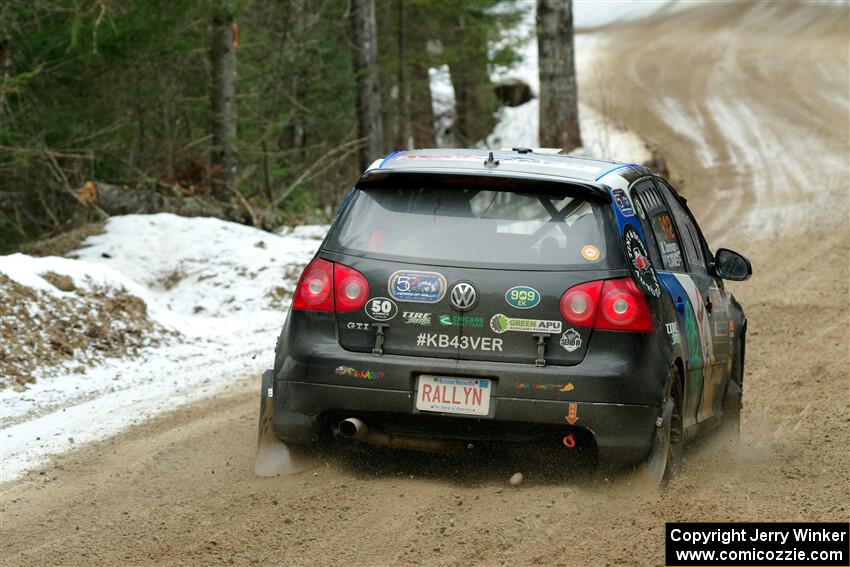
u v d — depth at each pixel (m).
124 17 49.59
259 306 43.88
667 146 113.62
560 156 20.11
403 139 102.31
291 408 17.83
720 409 23.50
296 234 61.56
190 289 45.56
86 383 29.69
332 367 17.53
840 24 192.62
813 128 118.31
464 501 17.27
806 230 66.75
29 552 15.48
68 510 17.62
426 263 17.56
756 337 37.69
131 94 56.22
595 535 15.77
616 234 17.70
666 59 171.88
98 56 49.91
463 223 17.83
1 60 47.91
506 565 14.55
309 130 91.44
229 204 62.72
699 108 133.62
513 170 18.12
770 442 23.67
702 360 20.73
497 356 17.28
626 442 17.14
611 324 17.19
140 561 14.95
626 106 135.38
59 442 22.92
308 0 83.06
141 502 17.91
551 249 17.52
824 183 88.44
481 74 106.31
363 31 82.88
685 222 22.73
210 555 15.09
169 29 52.28
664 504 17.28
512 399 17.09
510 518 16.45
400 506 17.02
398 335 17.52
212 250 48.06
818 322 39.53
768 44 179.38
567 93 99.31
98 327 33.88
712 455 21.95
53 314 33.28
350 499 17.38
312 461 18.95
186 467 20.33
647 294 17.66
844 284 47.38
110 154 58.38
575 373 17.03
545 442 17.44
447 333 17.38
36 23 49.38
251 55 78.62
